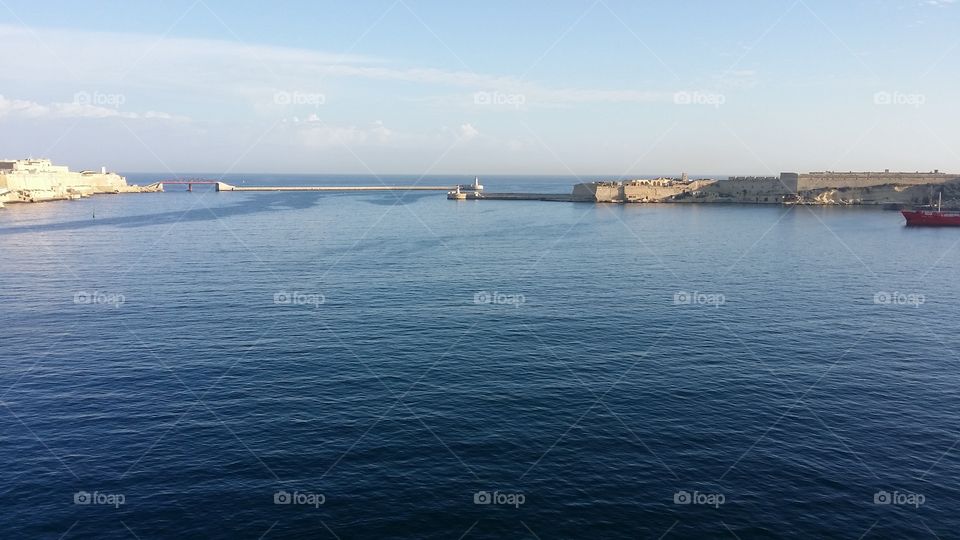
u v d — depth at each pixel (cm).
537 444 3503
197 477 3138
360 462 3294
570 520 2811
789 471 3238
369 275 8925
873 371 4753
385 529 2744
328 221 18225
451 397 4169
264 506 2902
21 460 3294
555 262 10338
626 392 4278
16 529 2717
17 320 6122
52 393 4200
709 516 2847
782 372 4712
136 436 3572
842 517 2852
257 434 3600
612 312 6644
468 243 13025
